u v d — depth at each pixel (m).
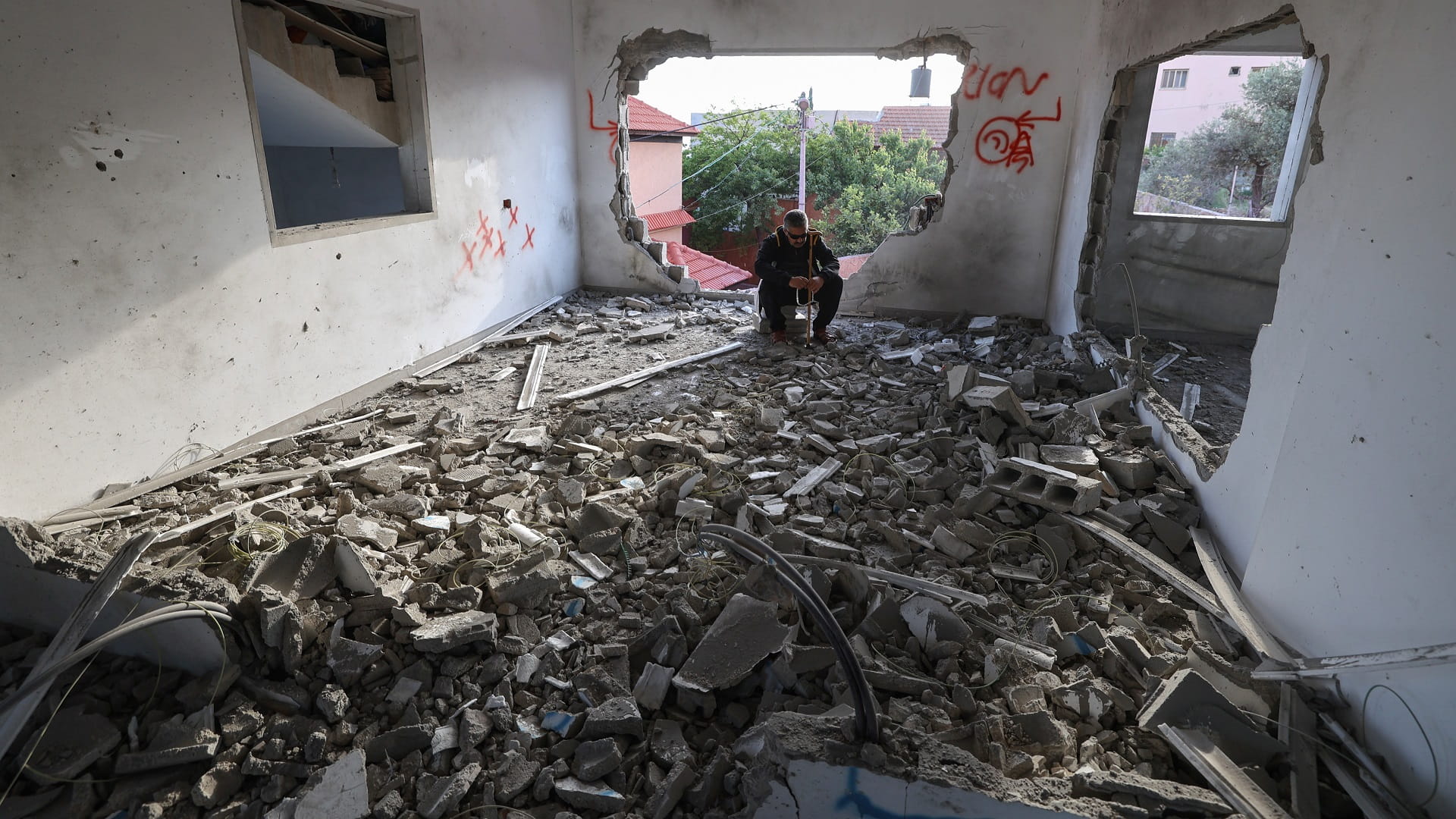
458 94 5.98
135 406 3.64
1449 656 1.90
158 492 3.63
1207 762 2.18
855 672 2.01
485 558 3.19
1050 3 6.67
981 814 1.96
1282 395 2.88
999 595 3.12
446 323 6.10
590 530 3.49
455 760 2.32
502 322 6.97
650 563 3.30
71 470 3.38
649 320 7.43
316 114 5.23
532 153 7.24
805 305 6.74
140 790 2.18
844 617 2.92
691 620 2.86
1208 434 4.62
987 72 6.96
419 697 2.53
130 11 3.41
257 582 2.73
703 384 5.59
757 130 26.12
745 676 2.59
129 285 3.54
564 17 7.59
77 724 2.32
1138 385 4.66
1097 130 6.02
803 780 2.02
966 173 7.29
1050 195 7.17
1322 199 2.67
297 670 2.56
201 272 3.90
